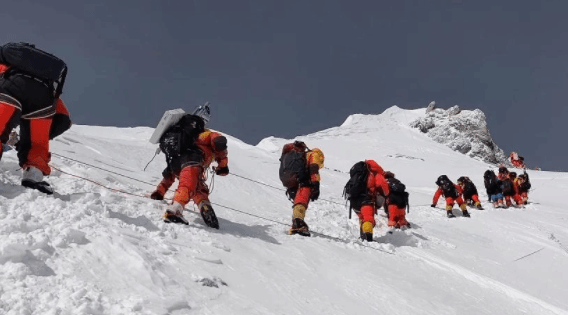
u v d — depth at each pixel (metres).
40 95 4.25
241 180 9.86
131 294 2.82
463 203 12.27
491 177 14.59
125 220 4.11
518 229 11.00
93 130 17.03
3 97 4.11
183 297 2.99
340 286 4.30
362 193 7.43
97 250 3.16
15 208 3.62
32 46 4.32
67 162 6.14
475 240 9.40
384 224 9.41
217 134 5.23
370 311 3.82
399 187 9.10
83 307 2.48
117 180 6.17
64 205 3.91
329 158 37.12
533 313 5.18
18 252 2.76
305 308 3.48
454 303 4.70
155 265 3.24
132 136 16.33
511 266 7.55
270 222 6.62
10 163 5.07
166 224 4.41
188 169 4.94
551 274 7.43
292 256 4.76
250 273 3.82
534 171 33.31
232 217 6.21
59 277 2.76
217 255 3.97
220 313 2.95
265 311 3.18
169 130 5.21
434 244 8.09
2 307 2.36
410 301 4.32
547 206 16.16
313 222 7.87
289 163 6.23
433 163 37.75
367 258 5.64
